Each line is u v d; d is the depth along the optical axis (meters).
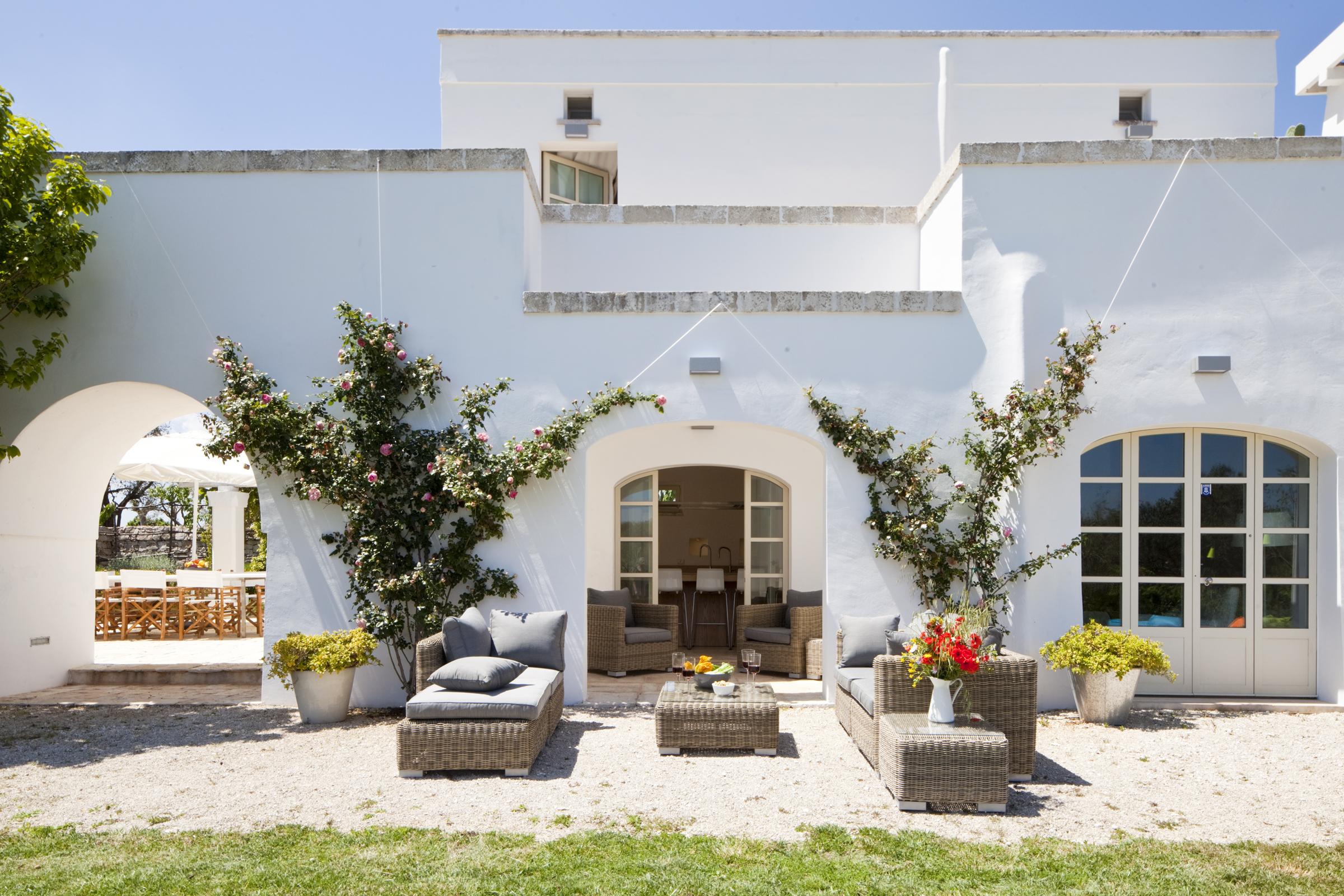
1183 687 7.99
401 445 7.89
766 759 6.08
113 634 12.27
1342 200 7.84
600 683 9.03
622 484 11.13
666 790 5.37
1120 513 8.08
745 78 12.17
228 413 7.72
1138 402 7.84
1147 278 7.90
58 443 8.70
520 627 7.02
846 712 6.82
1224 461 8.06
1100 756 6.18
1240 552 8.03
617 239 9.55
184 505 22.97
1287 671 7.95
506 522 7.96
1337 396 7.77
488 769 5.70
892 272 9.59
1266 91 12.38
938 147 12.14
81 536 9.45
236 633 12.70
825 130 12.15
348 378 7.82
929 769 4.98
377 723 7.28
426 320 8.12
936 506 7.94
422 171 8.16
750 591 11.20
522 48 12.20
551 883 3.93
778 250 9.60
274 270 8.12
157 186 8.13
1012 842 4.51
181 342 8.07
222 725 7.22
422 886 3.89
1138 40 12.38
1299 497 8.02
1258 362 7.80
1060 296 7.91
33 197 7.49
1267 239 7.86
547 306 8.07
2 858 4.22
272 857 4.22
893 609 7.92
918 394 8.00
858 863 4.20
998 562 7.80
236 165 8.13
